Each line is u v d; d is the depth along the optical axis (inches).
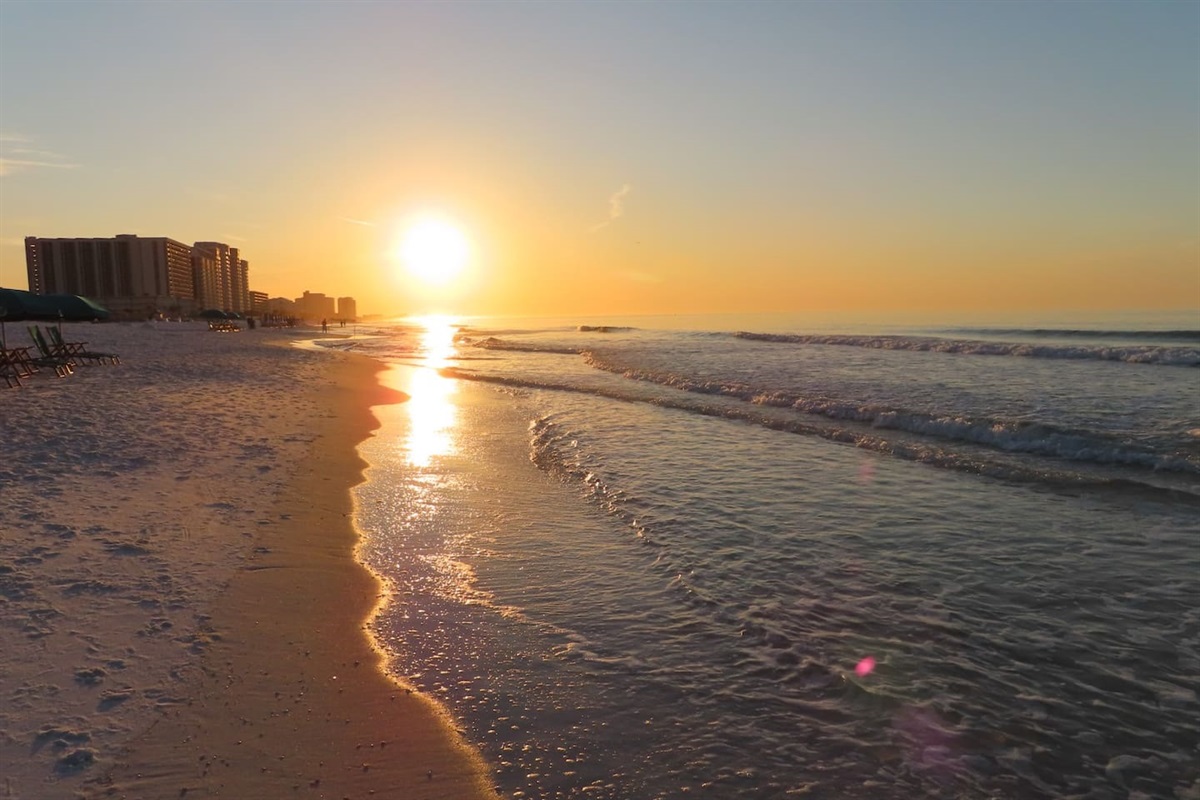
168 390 722.8
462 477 408.5
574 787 142.0
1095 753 152.8
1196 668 187.6
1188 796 138.9
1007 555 274.4
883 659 194.2
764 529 309.3
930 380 834.8
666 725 163.9
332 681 178.4
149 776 136.9
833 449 482.6
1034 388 741.3
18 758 139.1
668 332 2999.5
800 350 1486.2
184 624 198.5
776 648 201.0
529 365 1315.2
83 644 183.9
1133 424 519.5
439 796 137.7
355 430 553.6
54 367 866.1
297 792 136.0
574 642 205.5
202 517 294.7
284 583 234.5
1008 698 174.4
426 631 211.2
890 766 148.7
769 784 143.3
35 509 289.4
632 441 517.7
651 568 264.7
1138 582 245.6
